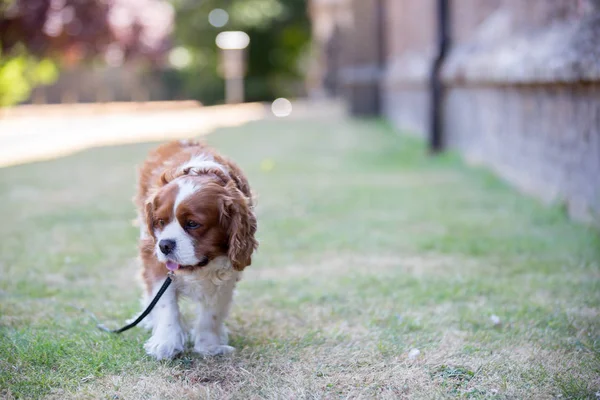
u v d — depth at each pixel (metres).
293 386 3.48
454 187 9.48
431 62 13.15
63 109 28.47
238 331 4.30
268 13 39.22
